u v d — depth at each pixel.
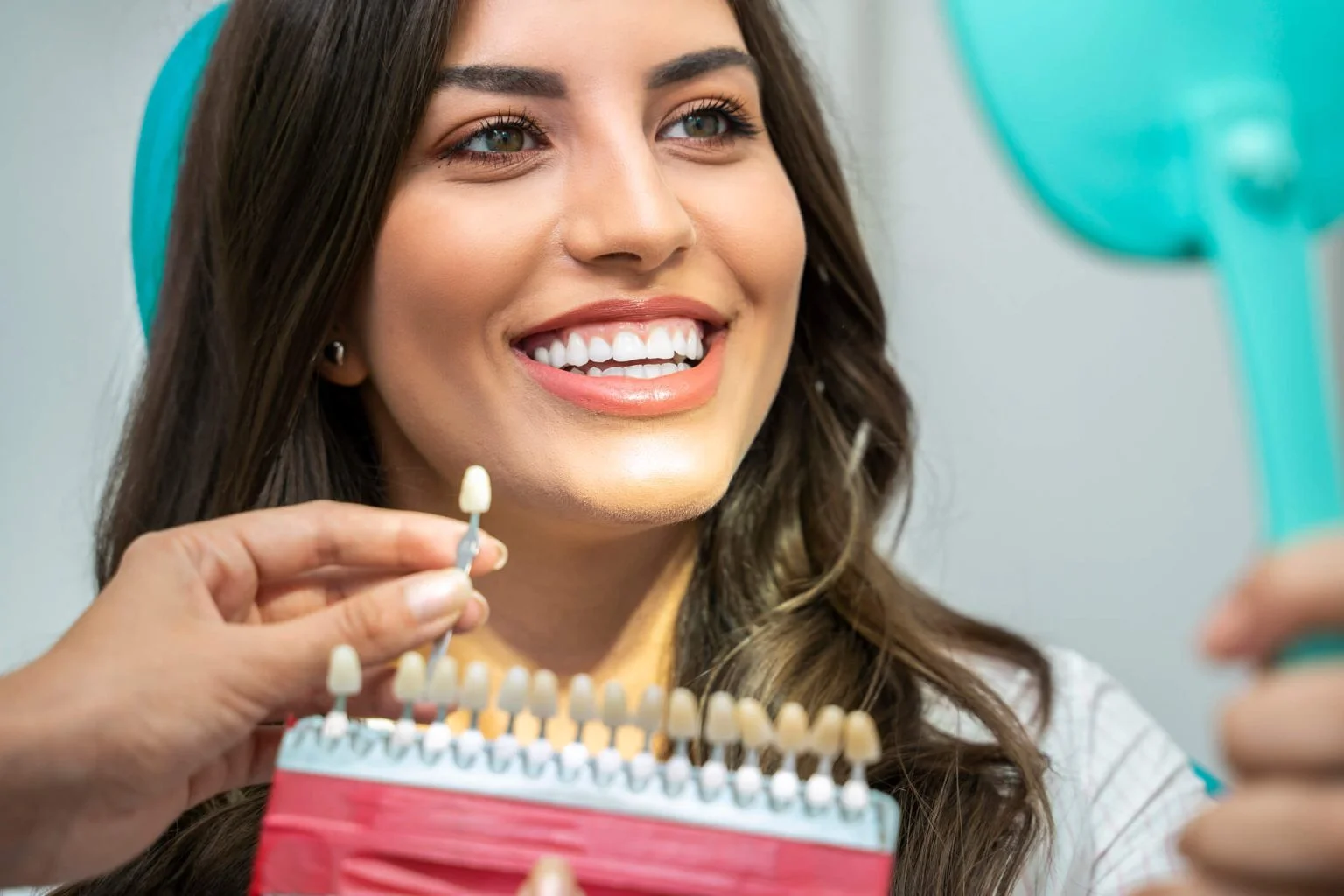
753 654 0.91
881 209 1.48
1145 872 0.93
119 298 1.33
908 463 1.05
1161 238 0.43
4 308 1.31
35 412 1.33
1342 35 0.41
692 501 0.78
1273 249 0.40
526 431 0.78
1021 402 1.53
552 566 0.85
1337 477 0.38
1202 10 0.42
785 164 0.97
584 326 0.79
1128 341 1.52
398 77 0.77
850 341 1.02
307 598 0.70
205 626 0.62
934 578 1.51
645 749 0.56
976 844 0.84
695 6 0.81
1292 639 0.37
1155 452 1.52
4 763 0.59
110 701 0.60
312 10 0.80
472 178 0.78
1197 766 1.11
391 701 0.66
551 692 0.53
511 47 0.76
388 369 0.82
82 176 1.32
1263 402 0.38
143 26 1.32
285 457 0.92
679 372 0.80
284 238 0.84
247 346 0.88
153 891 0.86
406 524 0.67
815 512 0.98
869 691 0.92
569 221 0.76
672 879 0.52
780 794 0.52
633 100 0.77
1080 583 1.53
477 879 0.53
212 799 0.90
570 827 0.53
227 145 0.86
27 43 1.30
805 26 1.49
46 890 0.92
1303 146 0.41
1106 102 0.43
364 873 0.53
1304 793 0.37
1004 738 0.90
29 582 1.34
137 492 1.00
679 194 0.79
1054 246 1.52
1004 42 0.44
